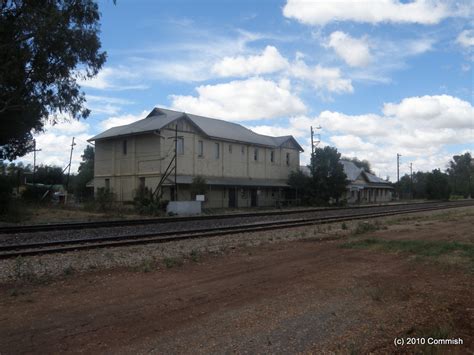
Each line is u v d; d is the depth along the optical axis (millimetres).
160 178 39719
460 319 6219
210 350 4934
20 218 26016
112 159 44938
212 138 44906
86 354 4840
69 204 44062
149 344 5125
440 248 12883
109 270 10180
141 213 33531
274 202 53812
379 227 20562
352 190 71000
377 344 5176
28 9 25078
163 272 9758
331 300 7078
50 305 6902
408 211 35406
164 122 40781
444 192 83000
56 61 27234
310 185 53500
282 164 56844
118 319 6102
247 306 6750
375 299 7125
